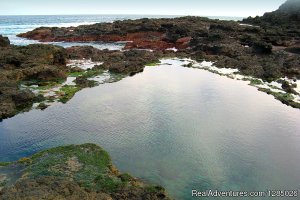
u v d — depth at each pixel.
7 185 23.75
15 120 37.84
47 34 110.75
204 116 39.69
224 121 38.28
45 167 26.23
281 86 53.53
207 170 27.53
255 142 33.03
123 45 97.69
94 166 26.77
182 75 61.28
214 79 58.47
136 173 26.61
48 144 31.75
